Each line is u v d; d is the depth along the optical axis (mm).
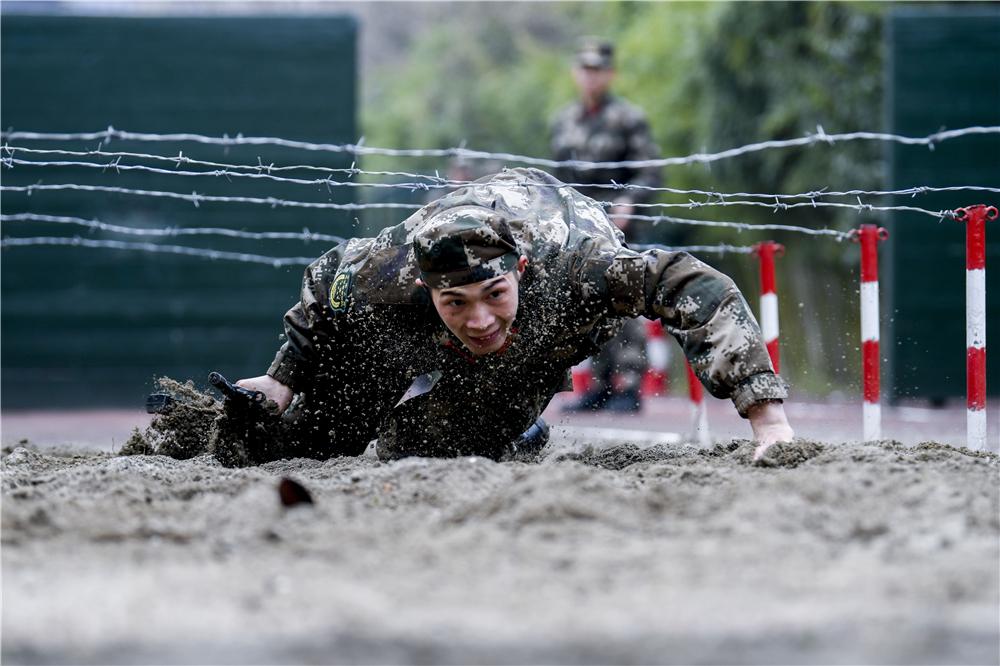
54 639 7965
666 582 8977
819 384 44500
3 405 36875
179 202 36375
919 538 10047
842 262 45750
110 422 33875
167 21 36000
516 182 15531
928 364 34750
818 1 46781
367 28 99938
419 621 8219
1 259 36656
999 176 34188
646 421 30781
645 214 30328
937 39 34188
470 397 15016
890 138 17547
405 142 77812
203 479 13156
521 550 9695
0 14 35500
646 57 53500
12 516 10578
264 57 36125
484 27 82875
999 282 34875
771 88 47938
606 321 15062
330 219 36562
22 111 35750
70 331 37031
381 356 15070
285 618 8273
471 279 13016
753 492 11242
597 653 7766
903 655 7789
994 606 8562
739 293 14133
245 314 37125
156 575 9211
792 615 8336
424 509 11258
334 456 16266
